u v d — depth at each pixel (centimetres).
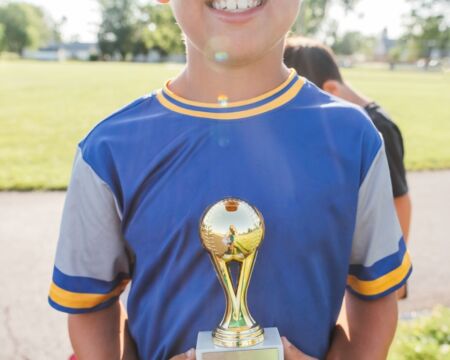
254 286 122
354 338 131
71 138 1139
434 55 7356
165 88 135
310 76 263
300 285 123
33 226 561
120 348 134
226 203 114
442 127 1384
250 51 118
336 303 131
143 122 129
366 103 249
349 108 131
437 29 7269
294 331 124
